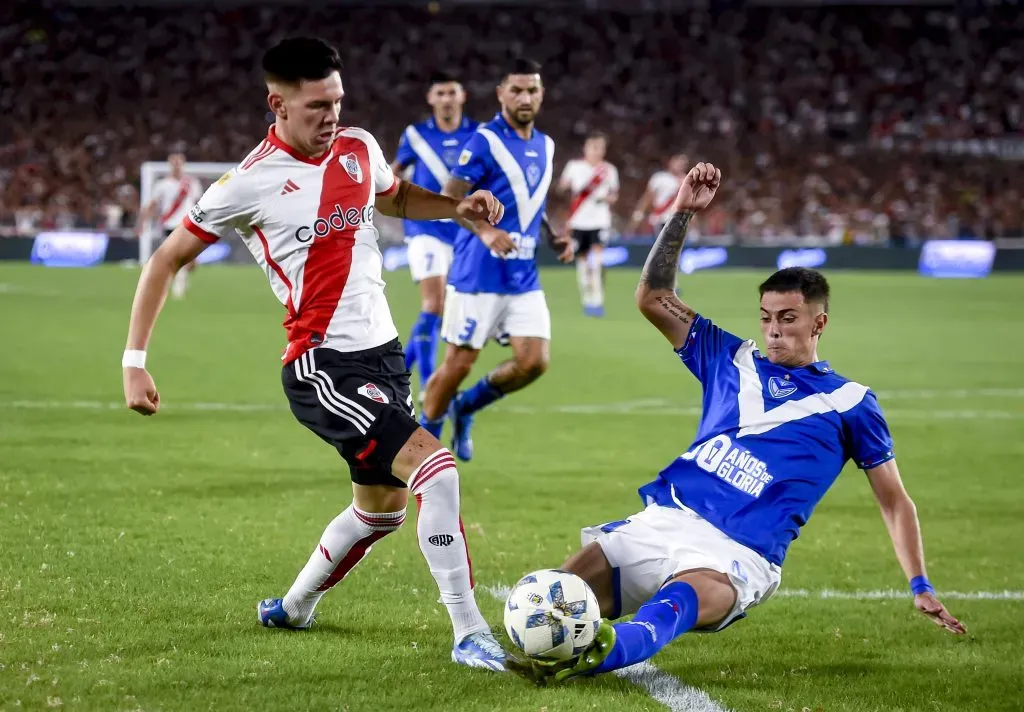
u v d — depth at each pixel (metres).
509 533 24.30
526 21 164.00
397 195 17.38
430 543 15.71
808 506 16.12
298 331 16.11
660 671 16.25
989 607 20.20
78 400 39.12
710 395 16.88
